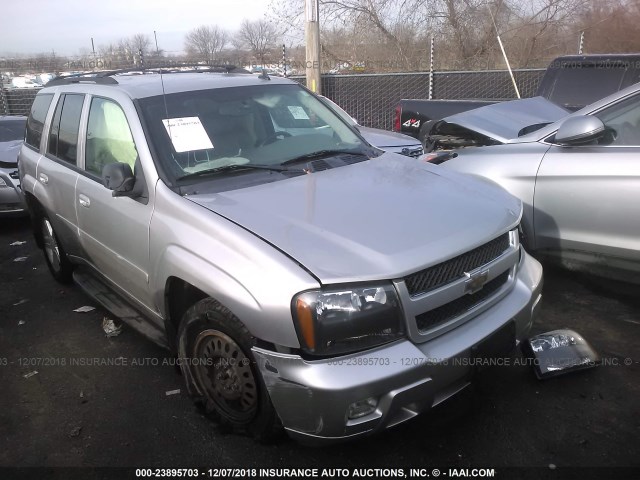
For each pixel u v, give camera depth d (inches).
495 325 110.7
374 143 261.9
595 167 161.6
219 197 123.4
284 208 117.1
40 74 618.5
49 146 191.3
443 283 104.9
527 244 180.2
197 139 138.7
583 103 289.4
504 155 182.4
